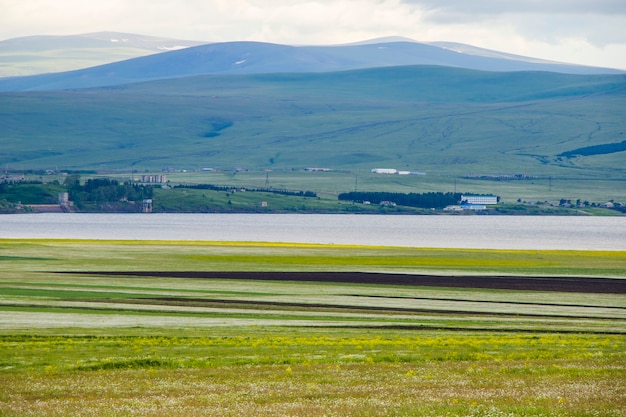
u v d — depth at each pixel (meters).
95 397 47.75
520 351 67.25
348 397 46.69
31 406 44.78
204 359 62.22
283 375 55.12
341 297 117.12
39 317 90.31
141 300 110.75
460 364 60.41
